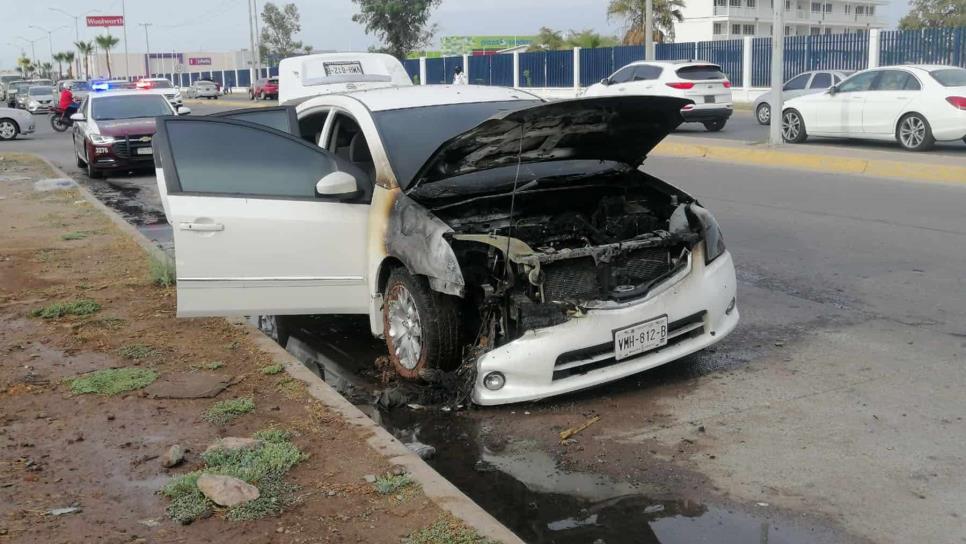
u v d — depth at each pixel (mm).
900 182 13109
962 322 6414
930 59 27500
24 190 15594
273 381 5402
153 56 129250
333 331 6922
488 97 6520
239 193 5633
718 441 4586
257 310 5695
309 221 5625
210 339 6316
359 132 6383
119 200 14875
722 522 3789
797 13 86500
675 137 20328
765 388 5297
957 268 7949
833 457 4344
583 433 4777
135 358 5922
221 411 4887
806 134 18203
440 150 5164
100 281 8219
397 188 5520
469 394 5055
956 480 4062
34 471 4230
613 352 5023
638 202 6109
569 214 5773
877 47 28734
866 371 5512
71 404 5117
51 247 9922
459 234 5066
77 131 19031
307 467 4172
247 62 118875
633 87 23047
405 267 5383
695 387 5371
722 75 22359
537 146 5676
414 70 49812
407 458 4238
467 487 4238
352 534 3539
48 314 7004
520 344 4891
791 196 12281
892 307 6863
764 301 7211
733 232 9992
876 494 3965
